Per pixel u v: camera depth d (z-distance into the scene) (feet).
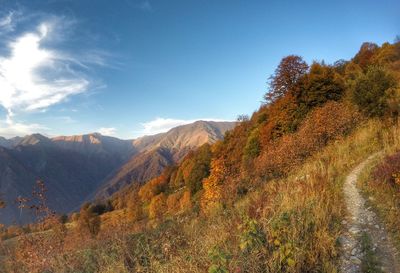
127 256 24.68
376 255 19.40
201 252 20.90
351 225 24.08
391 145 48.42
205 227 29.99
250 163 81.66
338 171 43.42
